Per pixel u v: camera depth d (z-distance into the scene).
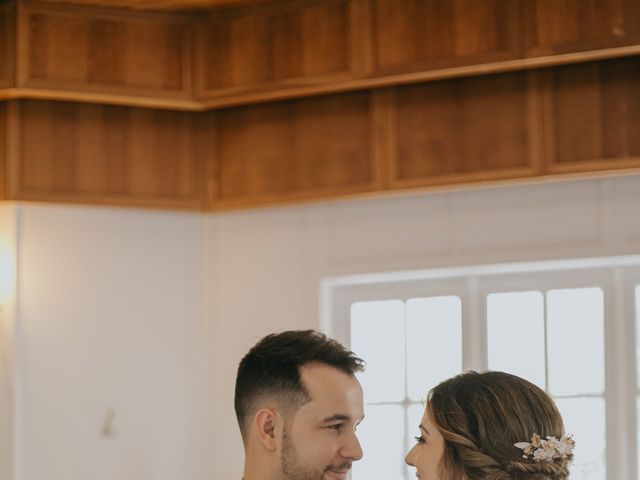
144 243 7.02
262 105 6.96
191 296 7.06
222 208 7.01
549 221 6.28
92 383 6.84
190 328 7.04
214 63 6.82
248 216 7.04
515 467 3.17
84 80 6.67
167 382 6.96
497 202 6.41
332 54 6.54
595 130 6.15
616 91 6.13
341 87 6.51
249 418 3.12
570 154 6.19
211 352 7.02
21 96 6.72
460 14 6.26
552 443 3.20
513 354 6.44
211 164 7.06
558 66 6.25
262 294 6.95
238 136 7.00
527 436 3.22
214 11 6.83
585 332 6.29
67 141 6.88
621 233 6.09
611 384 6.19
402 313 6.73
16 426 6.68
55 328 6.82
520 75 6.33
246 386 3.14
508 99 6.35
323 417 3.07
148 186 6.99
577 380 6.29
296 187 6.83
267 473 3.08
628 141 6.08
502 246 6.38
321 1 6.58
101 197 6.89
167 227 7.07
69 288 6.87
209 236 7.11
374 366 6.77
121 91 6.71
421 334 6.68
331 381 3.08
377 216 6.71
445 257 6.50
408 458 3.37
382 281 6.79
